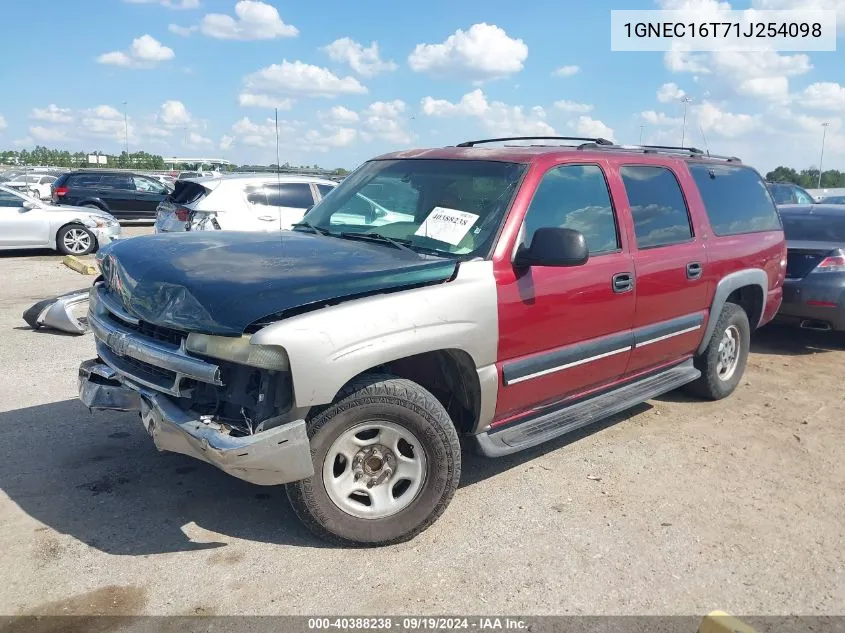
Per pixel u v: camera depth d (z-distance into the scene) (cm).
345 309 324
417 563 343
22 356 673
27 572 323
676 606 317
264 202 1031
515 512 396
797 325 767
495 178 412
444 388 397
